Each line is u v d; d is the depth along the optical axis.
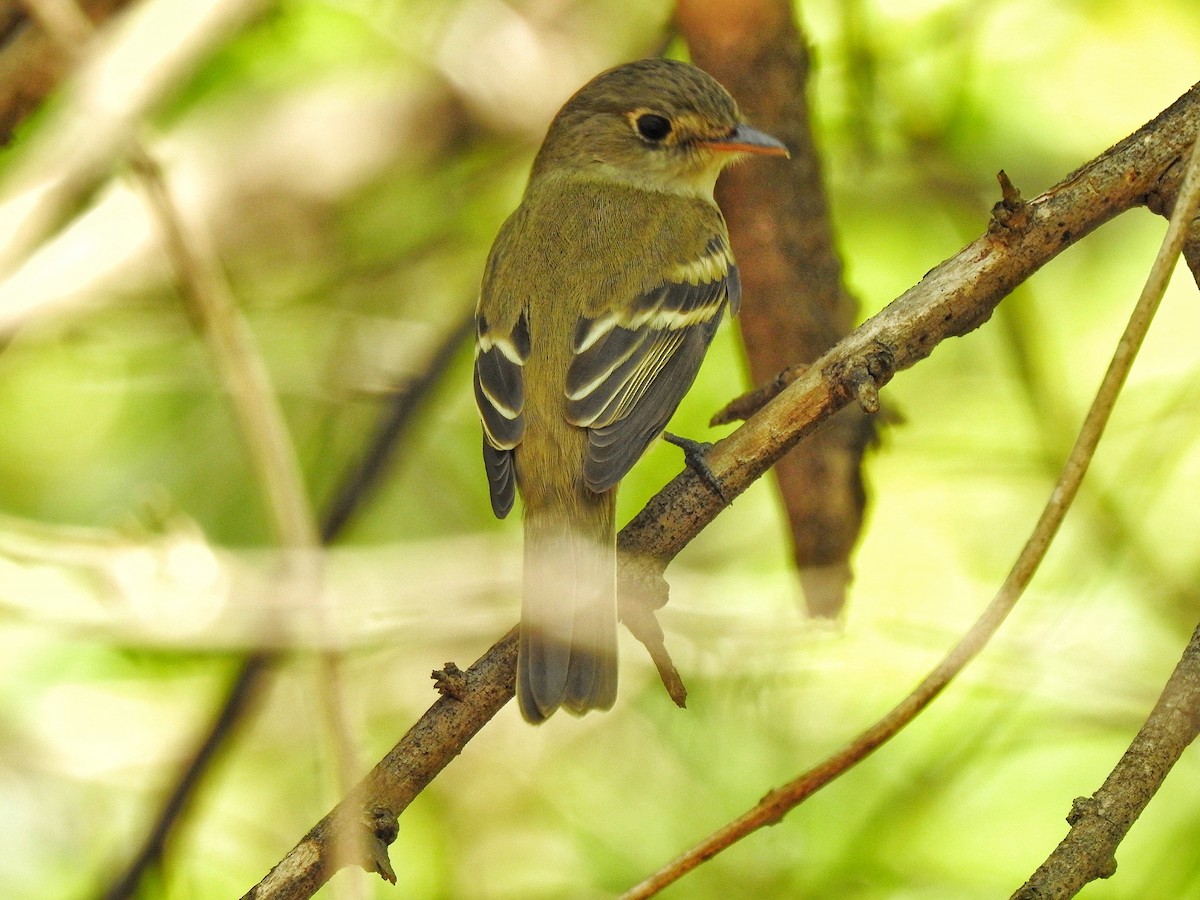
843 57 9.98
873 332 5.88
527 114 10.31
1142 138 5.75
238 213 9.97
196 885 9.68
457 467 10.75
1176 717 4.80
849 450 7.26
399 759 5.52
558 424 7.60
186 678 9.99
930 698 5.15
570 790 9.97
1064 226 5.73
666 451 10.05
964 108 10.25
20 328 9.12
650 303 8.09
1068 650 9.05
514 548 8.79
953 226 10.36
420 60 10.20
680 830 9.66
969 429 10.48
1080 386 10.51
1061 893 4.63
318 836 5.11
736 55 7.52
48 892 9.73
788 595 9.69
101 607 7.90
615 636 6.40
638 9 10.47
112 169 8.62
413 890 9.90
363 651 10.05
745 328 7.64
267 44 10.14
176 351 10.45
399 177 10.43
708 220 8.62
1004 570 10.02
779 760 9.51
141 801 9.83
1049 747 9.19
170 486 10.51
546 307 8.01
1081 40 10.45
